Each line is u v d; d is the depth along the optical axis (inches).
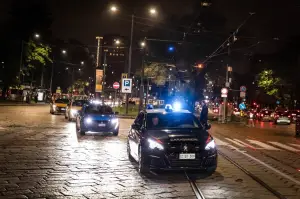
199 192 298.8
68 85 3769.7
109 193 290.2
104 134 746.8
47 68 3137.3
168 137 358.3
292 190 320.2
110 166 398.9
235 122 1451.8
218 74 1550.2
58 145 548.7
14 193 280.7
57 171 363.6
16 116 1164.5
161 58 1734.7
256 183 340.5
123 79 1454.2
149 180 338.6
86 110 743.1
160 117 417.4
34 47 2454.5
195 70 1503.4
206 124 421.1
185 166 350.9
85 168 383.2
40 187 300.8
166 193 294.2
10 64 2377.0
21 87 2583.7
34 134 679.1
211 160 358.3
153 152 352.8
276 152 587.5
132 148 423.5
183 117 422.9
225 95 1381.6
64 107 1348.4
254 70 2502.5
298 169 430.0
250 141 746.2
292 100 2333.9
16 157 433.4
